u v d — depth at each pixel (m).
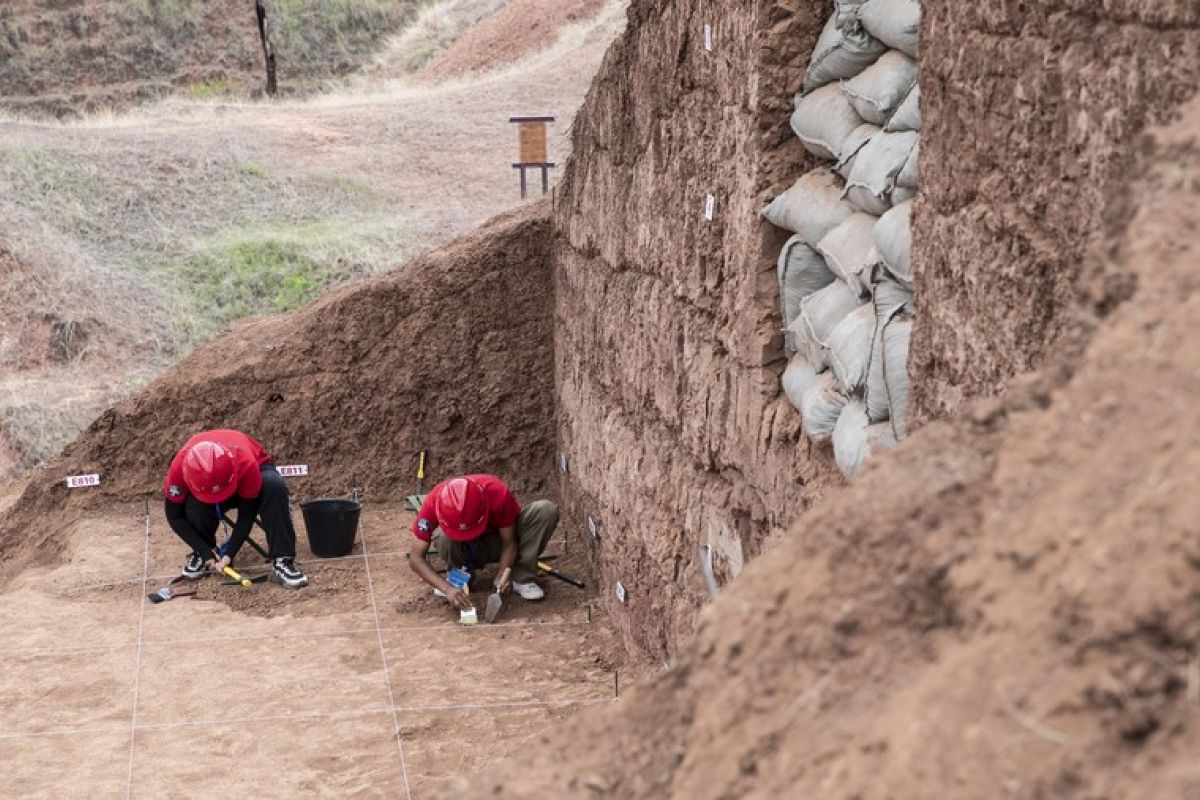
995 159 3.45
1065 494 1.89
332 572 8.99
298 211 17.78
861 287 4.50
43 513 10.55
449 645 7.70
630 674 7.15
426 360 10.66
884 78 4.50
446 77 27.56
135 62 30.39
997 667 1.74
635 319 7.48
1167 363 1.93
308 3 32.12
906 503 2.19
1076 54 3.03
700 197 6.20
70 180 17.53
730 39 5.67
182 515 8.70
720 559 5.89
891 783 1.69
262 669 7.36
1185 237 2.11
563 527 9.86
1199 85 2.52
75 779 6.07
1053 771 1.56
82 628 7.99
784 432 5.13
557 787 2.25
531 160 15.77
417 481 10.71
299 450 10.69
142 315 15.10
